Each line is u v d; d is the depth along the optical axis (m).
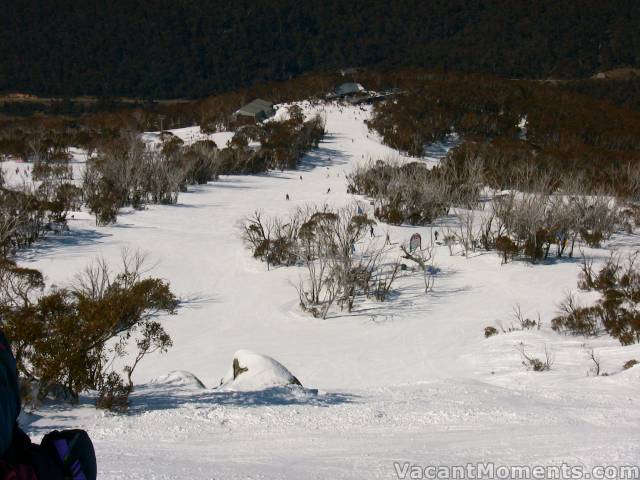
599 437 7.55
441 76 134.75
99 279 35.44
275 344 29.39
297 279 39.28
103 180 56.41
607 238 51.12
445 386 13.30
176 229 48.56
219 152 74.31
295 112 99.44
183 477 5.53
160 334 13.59
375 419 9.19
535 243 43.06
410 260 42.16
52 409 10.94
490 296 37.09
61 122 101.44
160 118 109.69
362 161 85.56
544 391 12.65
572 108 118.00
